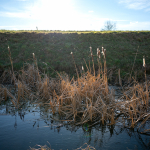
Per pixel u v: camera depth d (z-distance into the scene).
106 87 5.35
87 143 3.35
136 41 18.86
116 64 12.16
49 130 3.88
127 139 3.50
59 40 17.95
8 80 9.05
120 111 4.99
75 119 4.45
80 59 13.43
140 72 9.87
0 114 4.77
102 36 19.88
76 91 5.19
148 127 3.99
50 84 7.11
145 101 4.80
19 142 3.35
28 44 16.19
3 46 15.22
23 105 5.55
